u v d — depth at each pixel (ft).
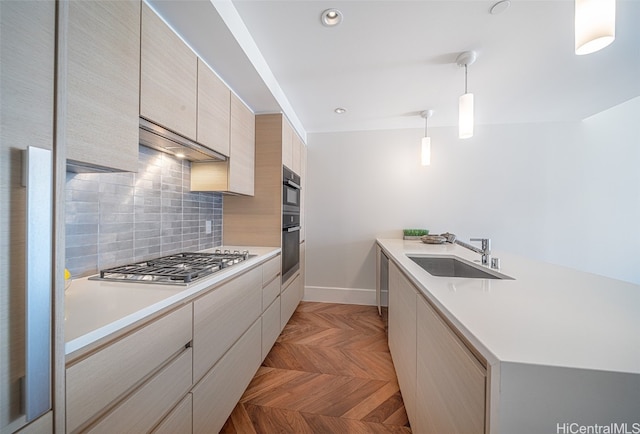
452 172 10.80
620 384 1.59
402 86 7.50
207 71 5.03
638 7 4.61
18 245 1.49
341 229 11.43
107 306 2.64
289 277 8.68
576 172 10.16
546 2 4.47
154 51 3.63
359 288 11.32
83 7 2.62
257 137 7.92
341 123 10.58
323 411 4.99
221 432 4.47
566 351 1.77
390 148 11.16
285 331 8.45
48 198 1.56
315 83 7.30
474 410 2.07
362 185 11.31
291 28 5.10
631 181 9.89
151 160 5.03
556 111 9.34
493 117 9.91
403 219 11.08
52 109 1.62
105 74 2.87
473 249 7.01
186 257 5.28
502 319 2.34
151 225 5.04
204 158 5.90
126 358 2.38
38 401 1.57
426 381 3.44
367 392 5.53
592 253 10.11
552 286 3.49
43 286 1.56
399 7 4.60
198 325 3.51
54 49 1.64
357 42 5.55
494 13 4.73
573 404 1.63
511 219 10.50
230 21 4.40
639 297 3.02
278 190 7.80
